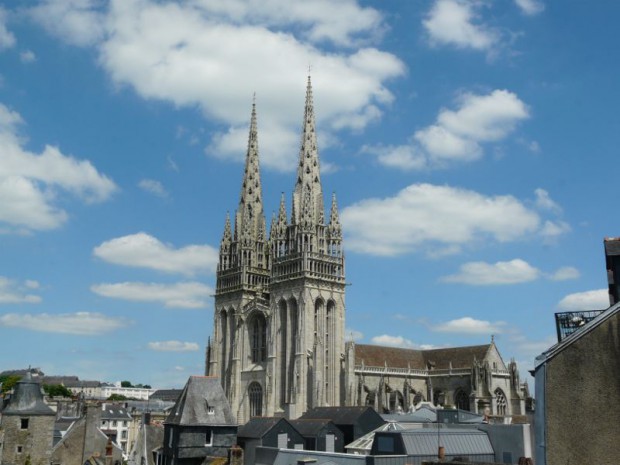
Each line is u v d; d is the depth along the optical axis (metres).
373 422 104.88
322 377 172.00
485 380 179.38
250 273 195.75
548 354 34.34
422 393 193.50
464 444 65.06
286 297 178.38
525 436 64.50
